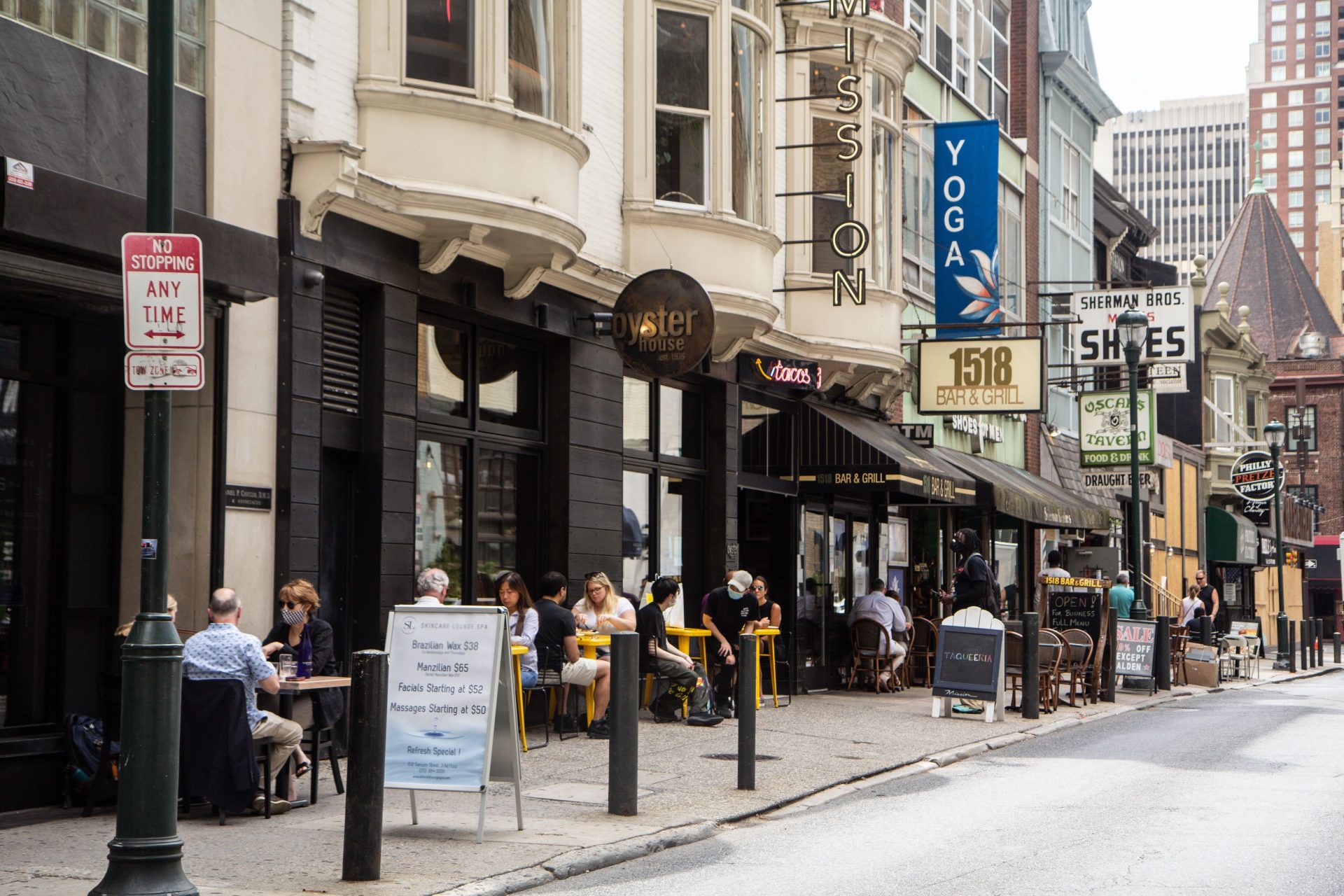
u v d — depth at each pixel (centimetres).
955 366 2255
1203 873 797
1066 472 3422
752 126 1777
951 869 811
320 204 1156
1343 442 7262
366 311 1265
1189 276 4753
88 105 992
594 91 1570
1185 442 4656
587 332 1576
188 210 1064
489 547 1462
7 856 809
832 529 2173
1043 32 3253
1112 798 1092
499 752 909
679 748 1336
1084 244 3566
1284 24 18325
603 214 1589
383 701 766
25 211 853
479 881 759
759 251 1730
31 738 974
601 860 834
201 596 1075
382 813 820
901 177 2130
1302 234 18075
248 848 841
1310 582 6800
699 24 1694
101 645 1054
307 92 1181
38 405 1010
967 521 2758
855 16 1988
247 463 1109
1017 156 3081
